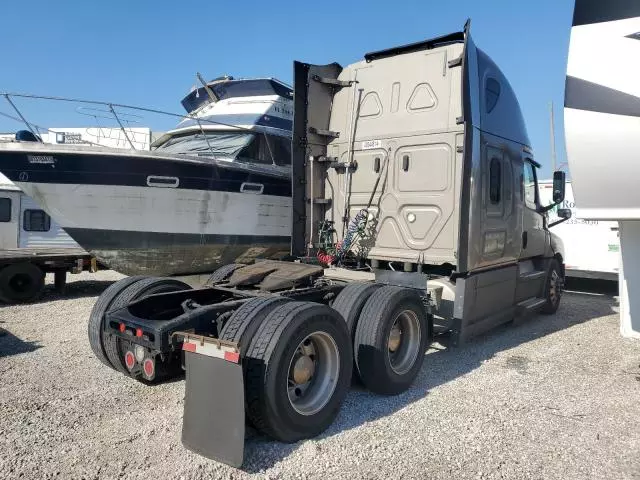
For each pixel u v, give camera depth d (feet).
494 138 20.07
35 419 12.72
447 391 15.34
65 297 30.19
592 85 15.69
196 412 11.13
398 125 19.92
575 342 21.54
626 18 15.35
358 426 12.75
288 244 28.94
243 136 28.45
